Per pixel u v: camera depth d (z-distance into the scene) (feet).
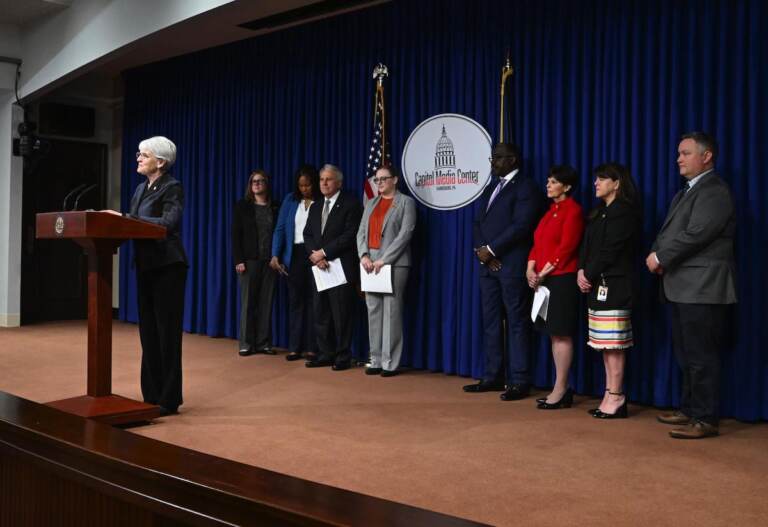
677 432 11.48
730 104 13.26
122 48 18.53
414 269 17.95
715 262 11.51
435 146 17.56
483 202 15.56
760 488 8.98
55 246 27.86
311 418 12.60
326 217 18.19
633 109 14.34
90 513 4.29
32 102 26.18
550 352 15.48
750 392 12.75
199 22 16.26
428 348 17.71
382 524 3.00
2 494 5.04
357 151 19.31
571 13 15.34
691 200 11.77
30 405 5.38
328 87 20.03
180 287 12.60
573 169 14.10
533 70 15.99
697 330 11.59
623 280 12.60
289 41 21.04
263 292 20.08
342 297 17.81
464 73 17.11
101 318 11.85
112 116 28.68
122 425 11.66
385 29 18.67
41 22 22.53
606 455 10.43
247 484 3.56
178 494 3.68
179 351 12.72
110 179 28.73
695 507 8.27
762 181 12.89
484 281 15.39
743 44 13.05
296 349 19.13
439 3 17.53
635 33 14.34
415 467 9.75
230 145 22.91
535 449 10.72
